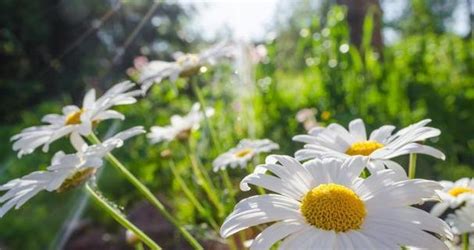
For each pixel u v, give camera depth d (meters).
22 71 10.52
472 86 3.85
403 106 3.43
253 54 3.24
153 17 12.56
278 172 0.89
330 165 0.91
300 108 3.45
